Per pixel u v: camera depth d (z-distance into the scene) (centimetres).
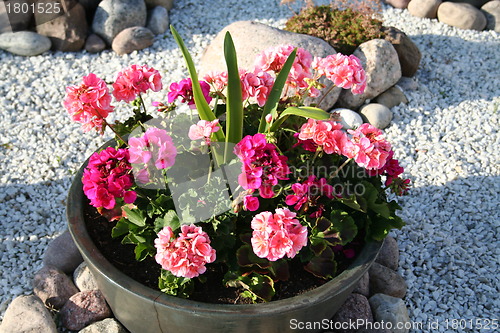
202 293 186
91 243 192
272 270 181
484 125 350
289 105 210
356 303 228
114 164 168
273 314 171
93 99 180
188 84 200
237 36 345
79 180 213
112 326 213
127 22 406
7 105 349
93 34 405
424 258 266
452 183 309
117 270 184
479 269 261
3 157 312
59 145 323
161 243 166
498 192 304
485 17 447
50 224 278
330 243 183
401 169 204
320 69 198
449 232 281
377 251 194
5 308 235
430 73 396
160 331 192
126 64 389
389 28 381
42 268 243
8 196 289
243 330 178
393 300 234
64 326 222
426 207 294
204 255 165
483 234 280
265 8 462
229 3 467
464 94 379
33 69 381
